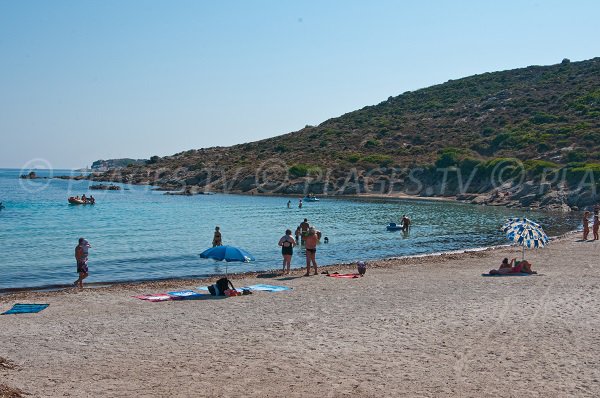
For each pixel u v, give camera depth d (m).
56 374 11.40
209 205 79.44
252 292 20.39
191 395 10.28
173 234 45.41
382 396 10.36
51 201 88.00
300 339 14.07
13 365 11.93
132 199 93.06
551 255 30.02
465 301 18.27
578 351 12.96
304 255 33.56
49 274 27.84
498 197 80.25
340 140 130.50
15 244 39.44
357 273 25.05
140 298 19.58
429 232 46.16
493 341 13.78
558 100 118.81
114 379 11.13
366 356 12.70
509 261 28.25
